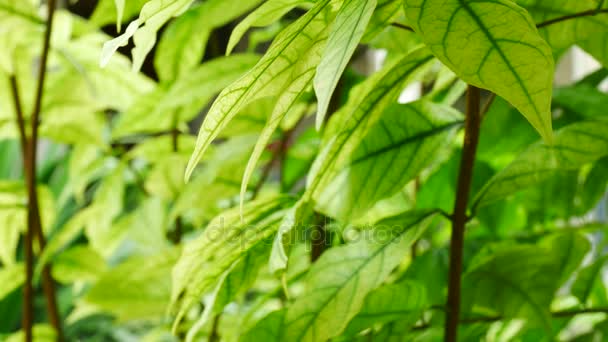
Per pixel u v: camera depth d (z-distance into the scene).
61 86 1.01
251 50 0.98
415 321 0.70
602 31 0.69
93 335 2.25
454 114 0.72
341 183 0.70
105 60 0.56
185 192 0.88
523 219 0.96
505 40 0.55
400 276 0.83
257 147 0.57
